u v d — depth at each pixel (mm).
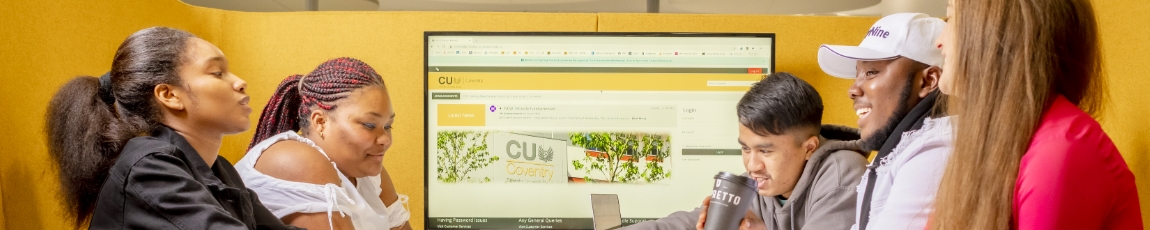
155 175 973
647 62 1833
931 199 1017
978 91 857
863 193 1220
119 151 1027
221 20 1939
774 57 1820
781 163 1517
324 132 1406
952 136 926
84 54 1548
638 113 1844
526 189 1865
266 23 1944
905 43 1261
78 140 1017
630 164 1853
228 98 1105
